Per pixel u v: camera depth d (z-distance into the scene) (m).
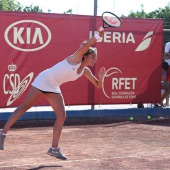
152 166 7.43
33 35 11.66
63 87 12.02
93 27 12.25
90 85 12.33
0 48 11.34
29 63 11.65
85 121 12.09
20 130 10.70
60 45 11.94
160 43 13.05
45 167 7.21
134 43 12.77
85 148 8.78
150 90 13.05
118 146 9.02
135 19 12.73
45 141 9.43
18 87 11.56
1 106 11.43
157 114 13.12
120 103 12.73
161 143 9.41
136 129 11.09
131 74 12.79
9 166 7.21
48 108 13.54
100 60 12.39
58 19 11.90
